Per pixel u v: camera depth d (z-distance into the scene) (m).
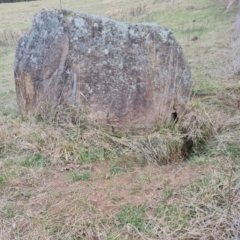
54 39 3.09
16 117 3.38
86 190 2.25
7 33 10.16
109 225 1.91
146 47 3.11
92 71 3.02
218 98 3.85
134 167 2.62
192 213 1.94
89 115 3.02
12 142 2.86
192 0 10.65
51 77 3.10
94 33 3.03
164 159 2.80
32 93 3.23
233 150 2.68
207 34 7.37
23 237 1.84
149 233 1.83
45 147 2.78
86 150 2.75
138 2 11.95
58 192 2.24
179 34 7.84
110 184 2.32
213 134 3.03
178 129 3.10
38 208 2.08
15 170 2.51
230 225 1.79
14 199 2.19
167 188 2.20
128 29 3.08
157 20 9.42
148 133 3.01
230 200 1.93
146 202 2.08
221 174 2.24
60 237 1.83
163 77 3.18
